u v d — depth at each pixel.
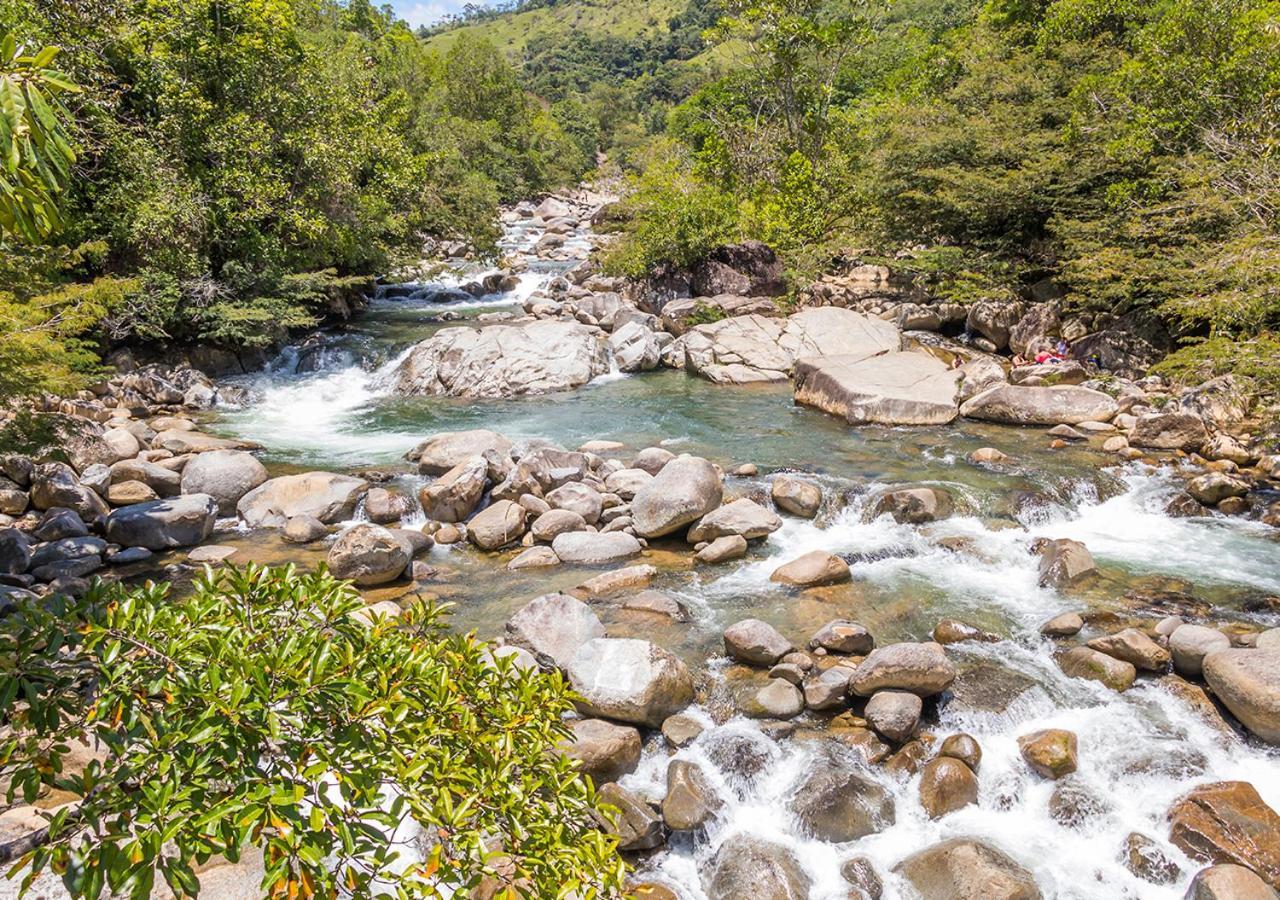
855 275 23.02
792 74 29.53
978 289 18.12
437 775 2.82
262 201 16.91
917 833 5.43
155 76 16.16
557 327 18.08
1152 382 14.41
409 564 8.94
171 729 2.55
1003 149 18.77
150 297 15.46
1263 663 6.15
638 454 12.43
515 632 7.00
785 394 16.17
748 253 22.66
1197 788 5.55
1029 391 13.61
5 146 2.78
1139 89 16.92
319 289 19.58
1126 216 16.03
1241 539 9.43
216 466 10.92
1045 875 5.09
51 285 9.27
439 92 51.72
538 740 3.29
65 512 9.72
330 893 2.42
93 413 13.64
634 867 5.25
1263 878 4.88
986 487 10.61
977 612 7.91
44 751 2.78
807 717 6.36
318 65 20.23
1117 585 8.37
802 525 10.08
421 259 27.64
